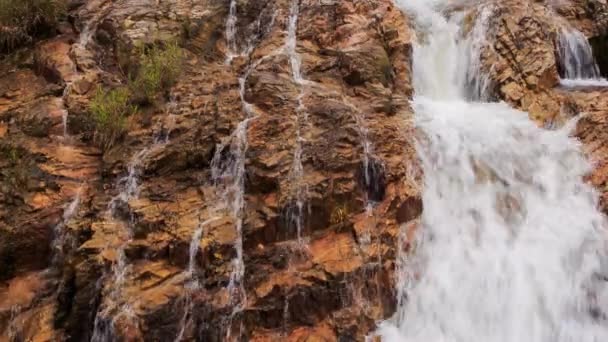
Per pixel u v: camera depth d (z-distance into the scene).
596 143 9.22
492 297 7.55
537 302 7.50
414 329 7.43
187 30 10.79
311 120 8.55
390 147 8.55
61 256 7.68
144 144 8.55
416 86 10.95
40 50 10.62
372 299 7.45
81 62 10.10
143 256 7.33
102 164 8.48
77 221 7.76
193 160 8.30
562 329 7.39
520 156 9.05
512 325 7.39
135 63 10.04
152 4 11.36
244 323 7.09
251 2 11.52
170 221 7.56
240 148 8.20
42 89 9.89
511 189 8.62
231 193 7.97
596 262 7.88
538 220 8.27
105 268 7.18
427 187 8.48
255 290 7.20
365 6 11.57
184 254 7.32
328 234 7.78
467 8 12.17
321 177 7.90
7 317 7.30
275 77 9.55
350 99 9.50
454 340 7.32
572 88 10.68
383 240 7.75
